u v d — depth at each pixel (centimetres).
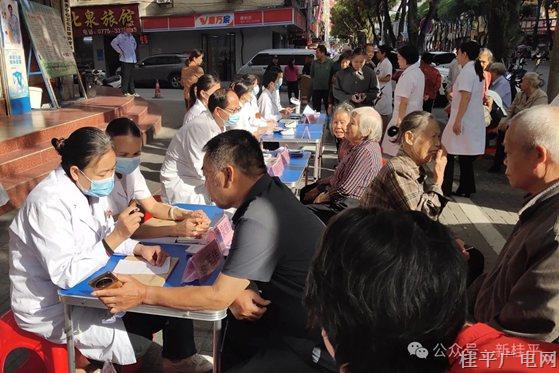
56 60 939
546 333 154
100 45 2305
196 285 200
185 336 257
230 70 2433
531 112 189
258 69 1795
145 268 215
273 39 2436
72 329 207
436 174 279
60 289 202
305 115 715
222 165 187
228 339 210
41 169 561
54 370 221
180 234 250
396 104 557
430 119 267
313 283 90
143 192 280
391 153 548
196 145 371
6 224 451
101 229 228
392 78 793
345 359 87
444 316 82
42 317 212
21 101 815
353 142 352
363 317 81
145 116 1036
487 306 197
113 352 212
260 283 190
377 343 83
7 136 585
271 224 178
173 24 2252
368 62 916
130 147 258
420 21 2314
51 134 661
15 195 490
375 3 3025
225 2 2244
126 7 2183
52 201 201
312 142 548
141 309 190
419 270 80
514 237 193
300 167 455
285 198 189
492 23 1161
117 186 276
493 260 421
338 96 788
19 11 838
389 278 79
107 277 190
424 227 87
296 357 183
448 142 559
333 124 441
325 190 400
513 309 161
